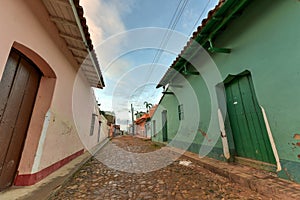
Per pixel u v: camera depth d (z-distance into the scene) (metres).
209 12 3.14
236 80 3.72
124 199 2.20
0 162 2.09
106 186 2.73
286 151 2.28
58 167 3.48
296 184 2.11
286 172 2.27
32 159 2.56
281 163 2.35
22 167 2.51
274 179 2.39
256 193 2.26
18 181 2.41
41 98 2.91
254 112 3.21
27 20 2.05
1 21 1.61
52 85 3.04
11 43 1.78
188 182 2.88
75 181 2.99
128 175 3.43
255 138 3.20
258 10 2.82
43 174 2.79
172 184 2.79
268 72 2.58
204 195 2.28
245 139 3.46
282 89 2.34
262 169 2.91
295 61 2.17
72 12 2.38
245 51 3.11
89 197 2.26
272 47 2.52
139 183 2.88
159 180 3.04
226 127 3.95
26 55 2.38
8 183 2.29
